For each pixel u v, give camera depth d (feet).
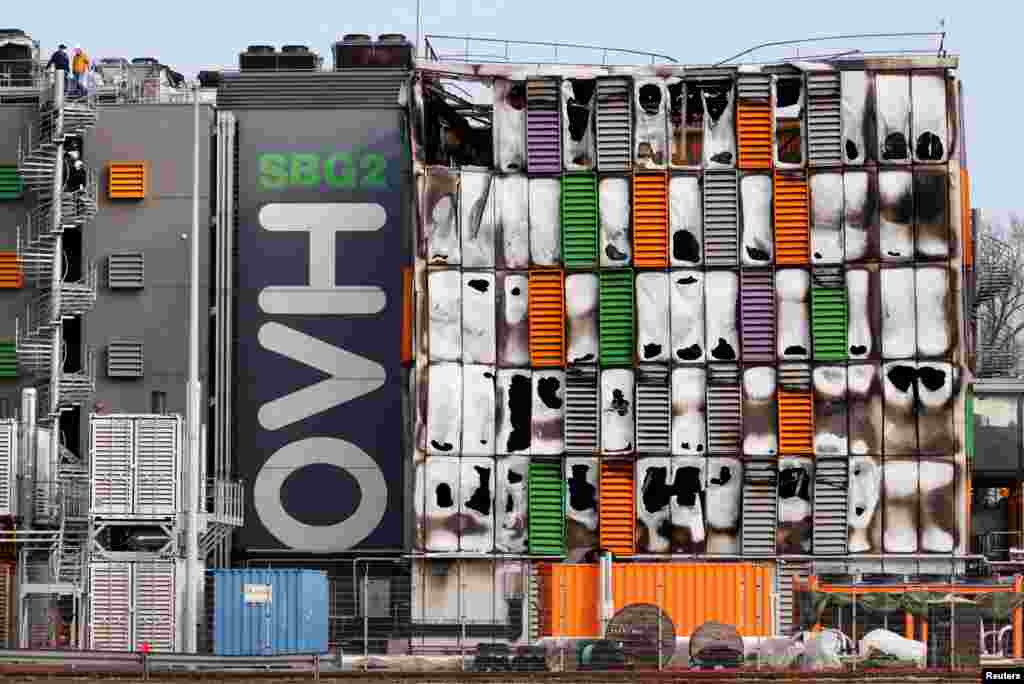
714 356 264.93
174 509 242.17
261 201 296.10
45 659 213.25
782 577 242.99
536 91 268.62
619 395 265.34
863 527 262.06
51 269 294.25
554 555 263.29
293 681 208.54
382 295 294.05
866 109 265.95
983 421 317.01
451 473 264.72
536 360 266.16
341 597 278.87
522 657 225.35
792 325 264.52
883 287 264.31
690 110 269.44
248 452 291.58
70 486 266.98
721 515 263.29
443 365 265.95
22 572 242.17
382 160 296.51
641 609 227.61
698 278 265.95
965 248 278.87
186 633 232.32
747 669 221.46
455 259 266.98
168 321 295.07
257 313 294.05
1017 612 232.53
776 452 263.08
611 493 263.90
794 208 265.75
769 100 266.98
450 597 263.08
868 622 236.63
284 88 299.99
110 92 309.22
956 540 261.44
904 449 262.67
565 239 266.57
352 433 291.38
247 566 287.69
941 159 265.34
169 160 297.53
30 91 303.68
